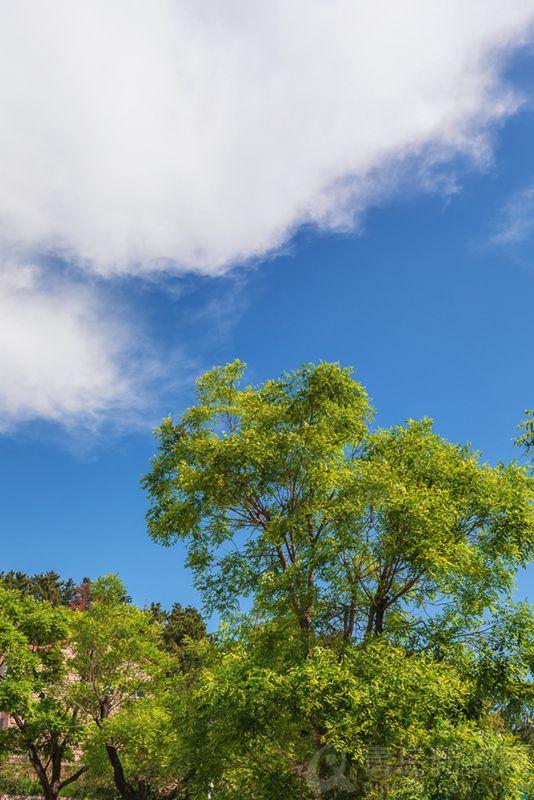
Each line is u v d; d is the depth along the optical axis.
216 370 22.64
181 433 21.62
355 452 20.23
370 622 17.94
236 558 18.72
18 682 25.78
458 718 14.65
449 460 18.61
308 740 16.20
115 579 31.34
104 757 27.59
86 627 29.83
